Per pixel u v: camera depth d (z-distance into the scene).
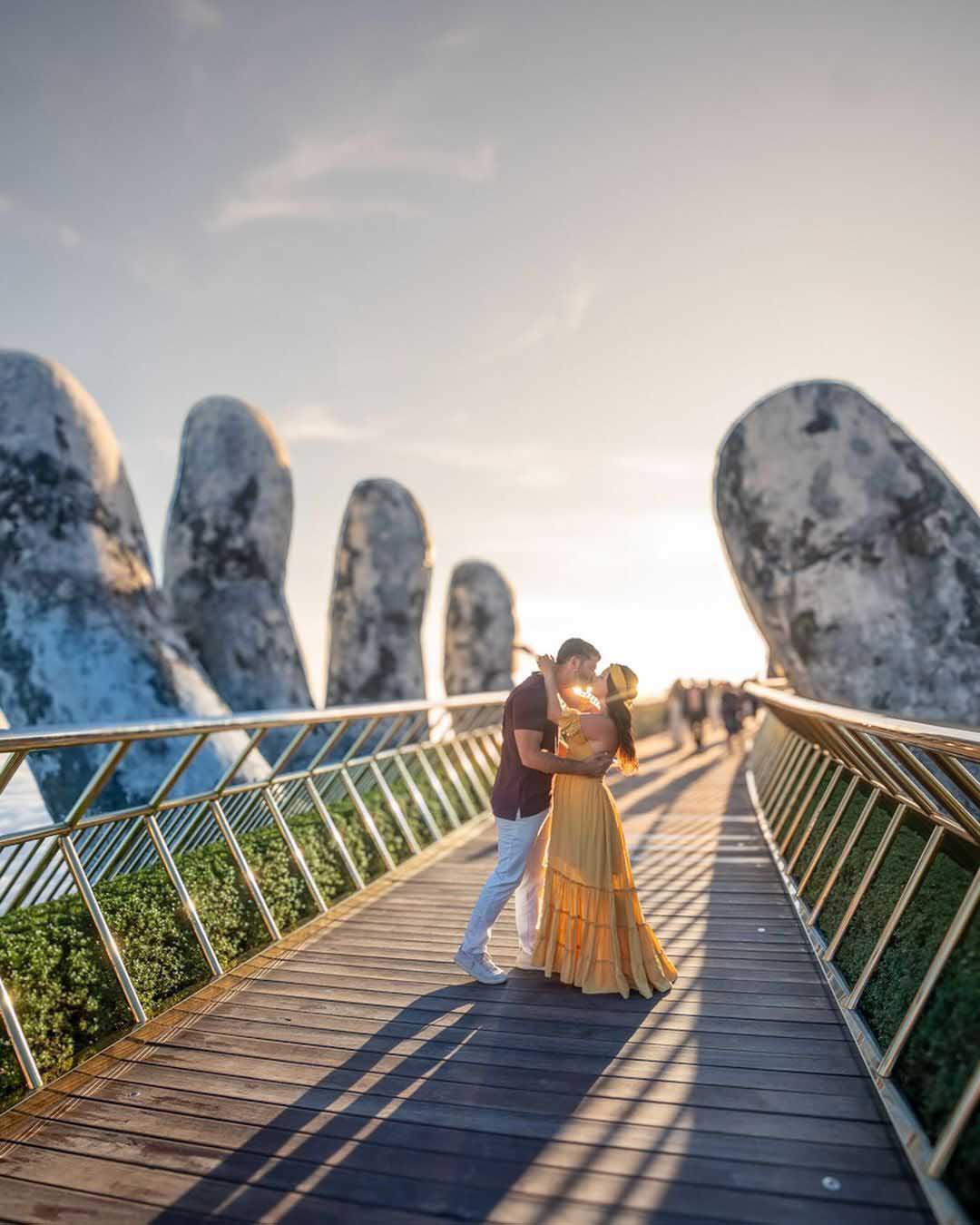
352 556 16.12
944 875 3.80
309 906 6.00
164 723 4.31
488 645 21.31
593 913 4.35
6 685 8.05
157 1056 3.71
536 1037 3.78
